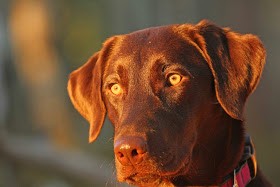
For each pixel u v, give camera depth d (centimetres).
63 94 3753
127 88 855
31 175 1931
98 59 920
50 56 3859
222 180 854
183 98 834
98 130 903
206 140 850
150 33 882
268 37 4338
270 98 3944
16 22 3775
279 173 2753
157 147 792
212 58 852
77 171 1747
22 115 3191
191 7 3844
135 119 806
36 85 3662
